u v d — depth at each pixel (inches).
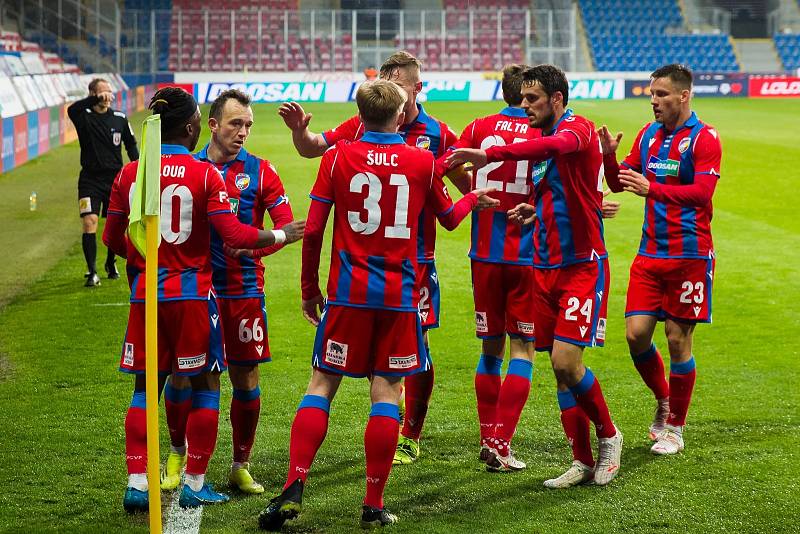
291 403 741.9
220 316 564.1
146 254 439.2
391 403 523.2
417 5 5152.6
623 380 806.5
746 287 1155.9
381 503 518.0
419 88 653.9
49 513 531.5
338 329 524.1
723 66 5280.5
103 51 4347.9
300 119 645.9
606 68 5221.5
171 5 4913.9
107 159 1164.5
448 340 935.7
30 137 2361.0
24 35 4035.4
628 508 542.3
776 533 508.1
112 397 750.5
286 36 4803.2
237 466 571.5
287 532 509.4
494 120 652.7
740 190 1909.4
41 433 665.6
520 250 631.2
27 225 1573.6
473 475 599.2
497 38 5032.0
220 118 579.5
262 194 593.9
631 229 1539.1
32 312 1035.9
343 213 522.3
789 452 631.2
